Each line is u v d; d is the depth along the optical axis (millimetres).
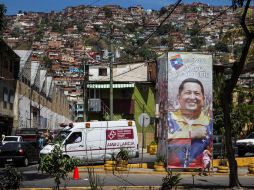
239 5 15883
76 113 129250
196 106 23812
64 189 16172
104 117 48688
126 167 24500
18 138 40312
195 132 23812
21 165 30047
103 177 21750
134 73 55719
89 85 52375
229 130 16391
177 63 23766
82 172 24047
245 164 29250
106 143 29891
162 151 24922
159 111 25656
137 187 17391
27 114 63875
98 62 54406
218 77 38906
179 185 17844
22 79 60219
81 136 29422
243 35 19172
